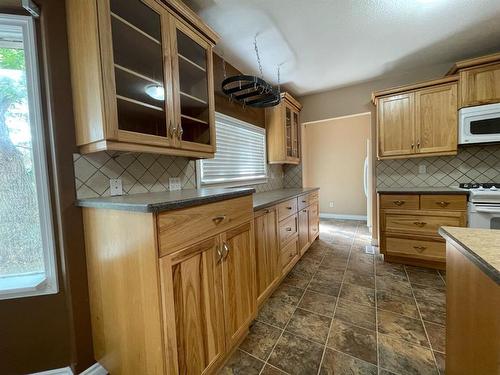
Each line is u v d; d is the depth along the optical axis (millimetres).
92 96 1142
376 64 2762
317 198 3686
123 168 1509
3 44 1245
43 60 1221
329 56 2533
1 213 1267
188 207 1104
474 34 2178
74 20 1183
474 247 762
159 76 1414
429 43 2324
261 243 1865
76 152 1280
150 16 1363
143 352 1049
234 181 2680
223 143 2533
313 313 1826
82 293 1303
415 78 2963
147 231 969
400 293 2080
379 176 3256
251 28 2012
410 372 1260
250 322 1595
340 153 5328
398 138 2807
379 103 2900
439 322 1668
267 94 2250
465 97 2393
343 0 1709
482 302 721
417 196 2527
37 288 1267
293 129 3609
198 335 1153
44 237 1291
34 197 1312
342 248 3340
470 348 800
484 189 2340
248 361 1379
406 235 2611
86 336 1320
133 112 1324
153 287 972
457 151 2594
